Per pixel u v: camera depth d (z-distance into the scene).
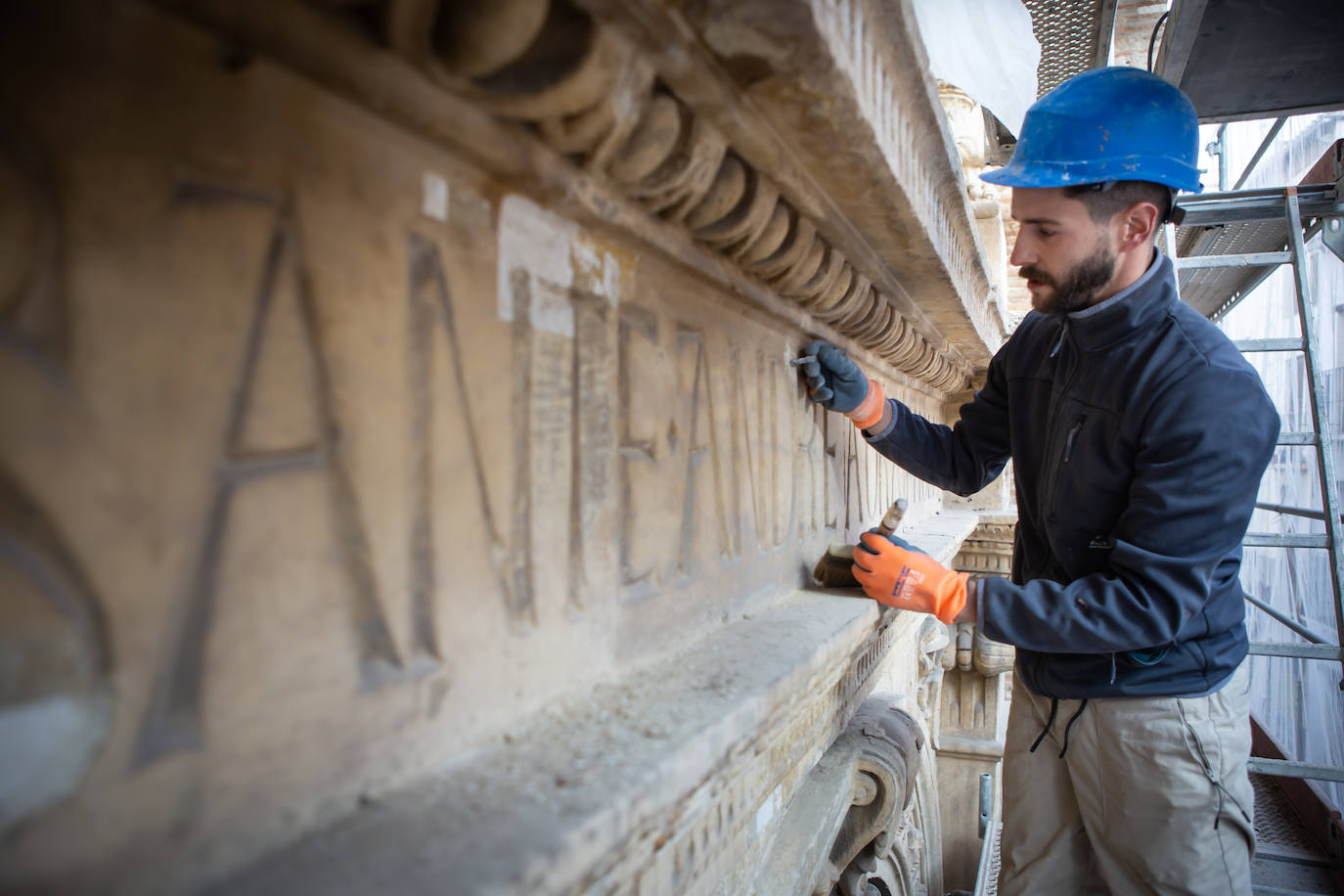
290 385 0.50
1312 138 5.78
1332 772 2.37
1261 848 4.29
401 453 0.59
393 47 0.52
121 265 0.40
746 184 0.99
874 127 0.94
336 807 0.54
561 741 0.72
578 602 0.84
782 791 1.40
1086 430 1.39
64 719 0.37
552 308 0.78
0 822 0.35
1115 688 1.38
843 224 1.27
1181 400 1.22
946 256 1.65
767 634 1.21
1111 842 1.46
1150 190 1.25
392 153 0.58
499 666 0.71
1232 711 1.38
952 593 1.40
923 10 1.55
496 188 0.70
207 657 0.45
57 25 0.37
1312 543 2.53
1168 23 2.26
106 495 0.39
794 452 1.62
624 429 0.95
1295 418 6.11
